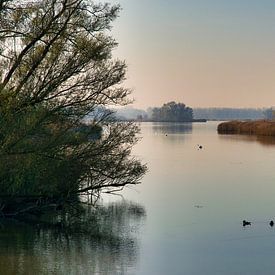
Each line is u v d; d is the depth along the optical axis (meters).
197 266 15.01
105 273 14.12
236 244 17.67
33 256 15.68
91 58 19.00
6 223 20.28
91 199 25.06
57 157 19.64
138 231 19.45
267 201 26.67
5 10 17.41
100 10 19.03
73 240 17.84
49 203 21.31
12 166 18.62
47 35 18.45
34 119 18.28
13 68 18.00
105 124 20.50
